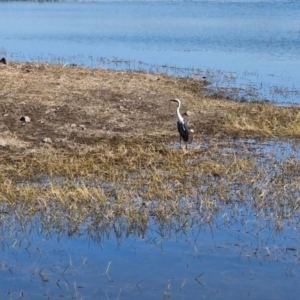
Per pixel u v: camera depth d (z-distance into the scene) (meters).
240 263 10.29
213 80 25.52
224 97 22.09
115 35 44.53
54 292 9.35
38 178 13.45
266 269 10.12
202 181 13.62
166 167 14.33
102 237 11.02
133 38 42.62
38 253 10.45
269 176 14.01
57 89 20.30
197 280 9.78
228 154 15.48
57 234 11.09
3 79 21.00
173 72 27.34
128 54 34.09
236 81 25.53
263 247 10.82
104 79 22.53
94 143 15.79
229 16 62.94
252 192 13.06
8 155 14.62
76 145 15.57
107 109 18.55
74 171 13.87
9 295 9.23
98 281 9.70
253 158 15.15
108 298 9.23
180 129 15.60
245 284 9.70
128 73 24.55
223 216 11.86
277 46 38.47
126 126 17.27
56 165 14.08
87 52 34.66
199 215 11.93
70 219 11.48
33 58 30.64
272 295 9.41
